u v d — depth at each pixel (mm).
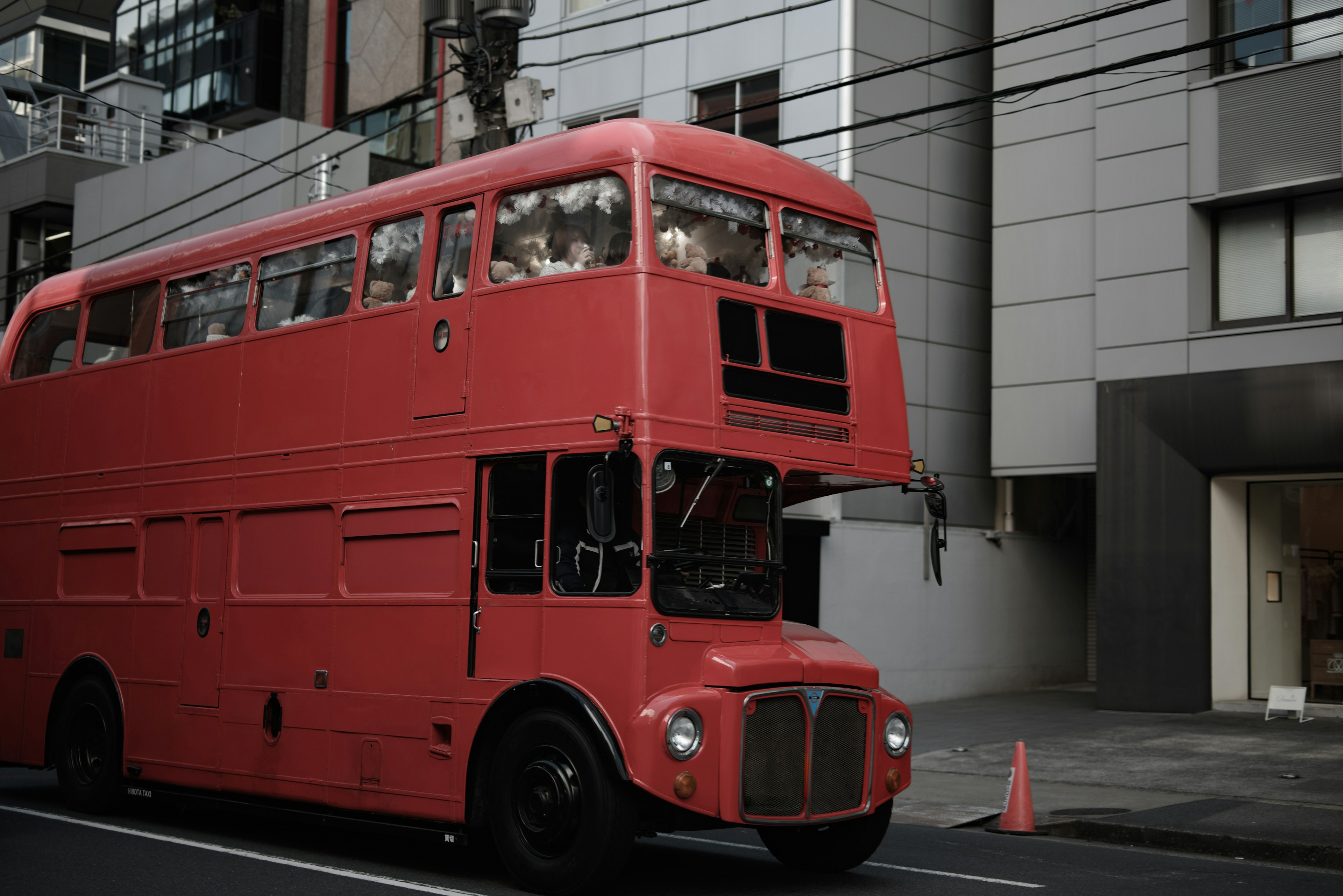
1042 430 19938
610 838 7379
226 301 10797
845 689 8164
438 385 8781
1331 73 16875
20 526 12453
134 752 10859
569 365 7992
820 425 8547
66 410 12203
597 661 7602
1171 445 18000
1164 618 17953
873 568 20141
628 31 22156
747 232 8492
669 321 7801
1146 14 18531
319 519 9586
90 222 30391
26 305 13023
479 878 8438
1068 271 19766
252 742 9797
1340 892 8500
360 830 8906
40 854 9109
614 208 8039
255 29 33844
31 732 11930
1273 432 17062
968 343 21438
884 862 9352
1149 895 8203
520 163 8594
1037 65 20156
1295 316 17484
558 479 7941
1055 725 17328
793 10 18906
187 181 27984
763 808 7676
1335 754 14141
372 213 9594
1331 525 17438
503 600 8188
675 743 7352
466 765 8219
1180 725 16656
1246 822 10898
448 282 8930
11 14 42031
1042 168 20094
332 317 9719
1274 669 17781
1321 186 17016
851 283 9156
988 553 21719
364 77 30969
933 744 16203
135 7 38438
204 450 10648
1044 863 9469
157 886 7973
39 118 34219
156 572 10969
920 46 20750
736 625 7891
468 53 15492
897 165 20375
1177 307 18047
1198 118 18016
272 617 9789
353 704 9039
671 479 7652
